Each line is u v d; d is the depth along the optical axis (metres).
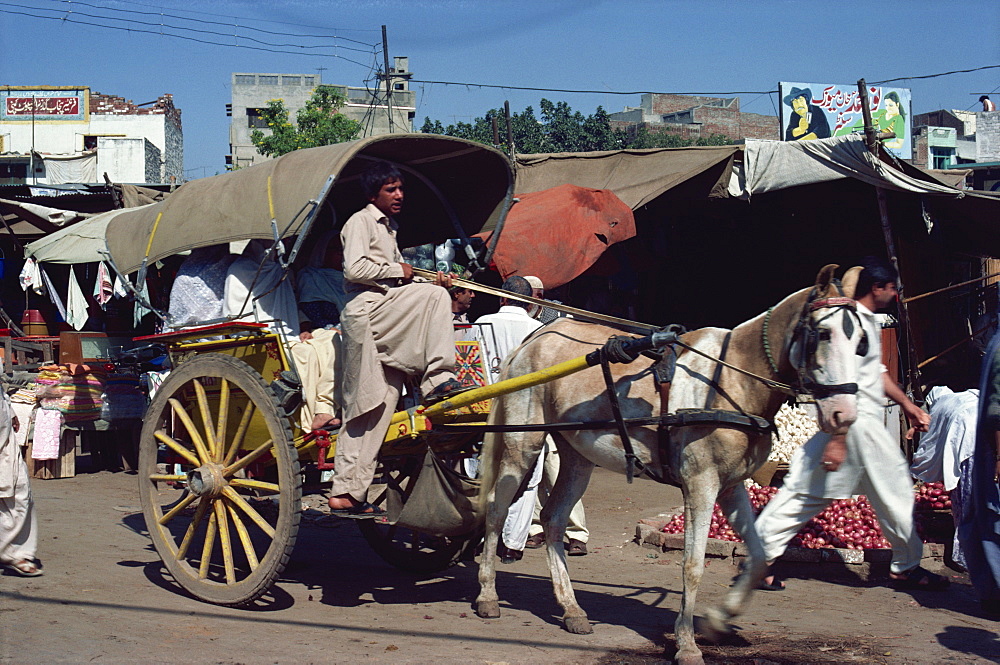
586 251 9.80
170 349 6.30
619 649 4.91
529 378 5.03
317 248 6.32
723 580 6.61
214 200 5.94
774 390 4.73
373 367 5.26
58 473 10.55
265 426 5.50
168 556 5.78
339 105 38.31
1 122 42.88
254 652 4.62
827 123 24.75
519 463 5.59
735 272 13.82
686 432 4.84
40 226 13.78
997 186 28.16
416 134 5.66
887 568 6.69
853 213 12.41
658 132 52.56
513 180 6.44
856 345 4.49
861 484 6.06
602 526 8.57
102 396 10.89
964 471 6.51
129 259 6.39
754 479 9.16
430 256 8.02
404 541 7.41
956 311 13.72
